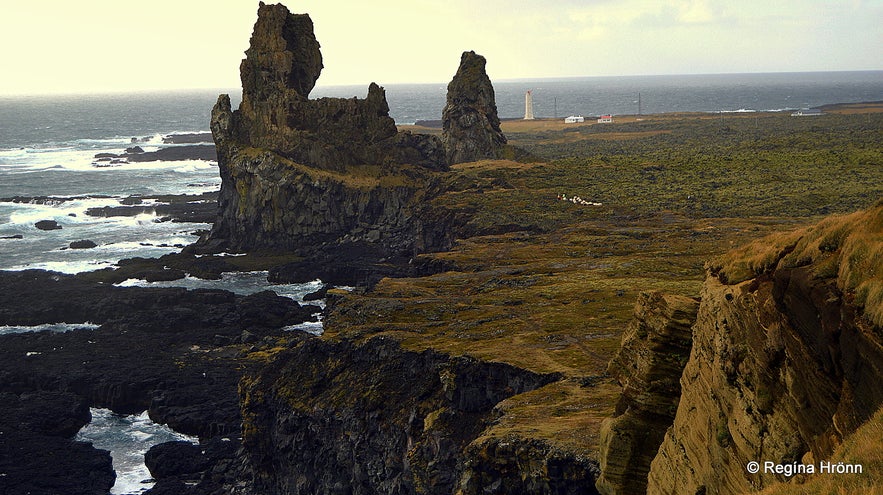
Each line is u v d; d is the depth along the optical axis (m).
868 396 25.50
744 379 33.09
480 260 150.75
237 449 108.75
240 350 145.25
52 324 162.00
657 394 46.06
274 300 169.88
